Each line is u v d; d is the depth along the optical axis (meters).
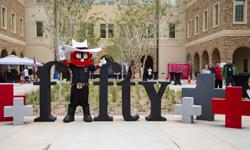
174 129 8.21
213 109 8.64
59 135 7.50
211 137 7.34
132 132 7.84
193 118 9.44
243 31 30.72
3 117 9.19
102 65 9.43
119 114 11.27
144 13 28.64
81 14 30.95
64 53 9.42
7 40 35.91
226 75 18.58
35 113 11.15
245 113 8.32
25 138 7.20
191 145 6.65
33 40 44.91
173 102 13.88
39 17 44.62
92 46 31.27
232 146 6.58
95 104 13.63
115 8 40.56
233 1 30.64
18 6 41.12
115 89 15.02
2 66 34.91
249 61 36.00
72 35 29.59
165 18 35.38
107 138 7.21
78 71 9.34
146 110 12.31
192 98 9.05
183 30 45.53
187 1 44.56
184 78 40.69
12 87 9.18
